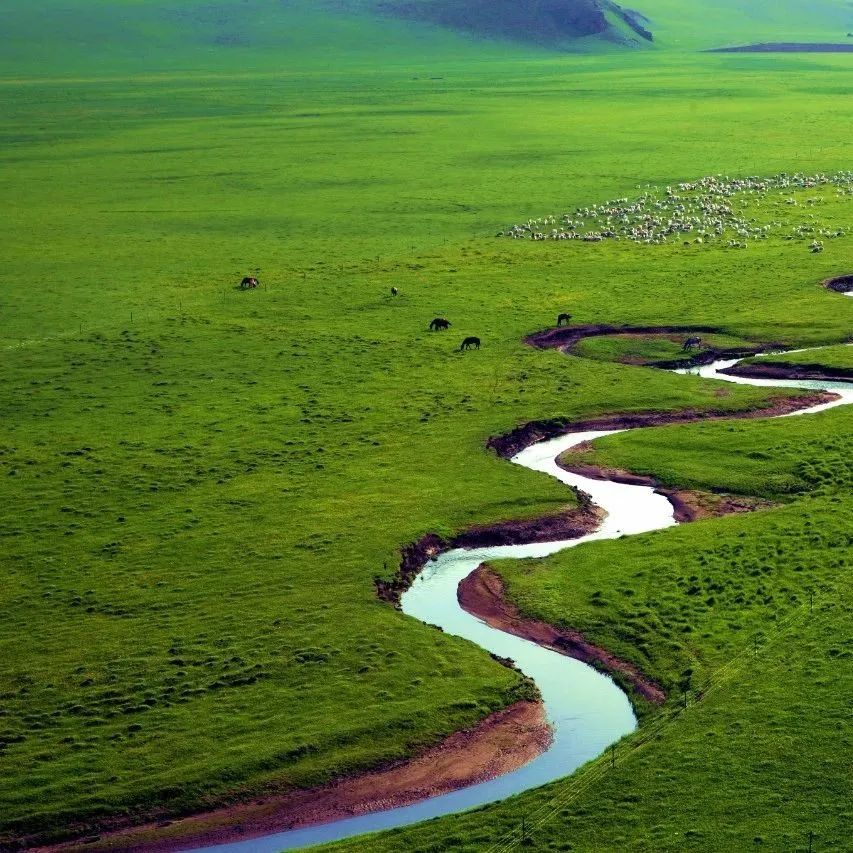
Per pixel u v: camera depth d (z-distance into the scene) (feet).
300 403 286.87
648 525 226.58
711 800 145.38
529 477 243.60
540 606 195.00
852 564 202.59
